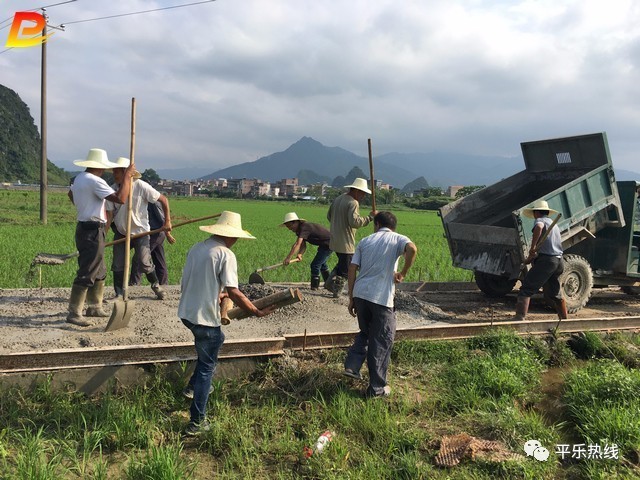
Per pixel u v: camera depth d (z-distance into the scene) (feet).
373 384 17.44
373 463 13.93
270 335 20.94
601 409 17.53
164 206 24.57
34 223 89.86
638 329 25.91
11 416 15.06
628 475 14.05
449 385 19.15
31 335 19.07
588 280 28.55
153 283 25.85
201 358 15.20
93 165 20.11
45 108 90.68
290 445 14.62
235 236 14.94
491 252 29.09
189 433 14.96
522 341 22.90
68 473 13.04
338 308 25.96
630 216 30.53
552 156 33.19
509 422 16.24
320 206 295.89
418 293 33.42
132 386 17.22
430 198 322.14
